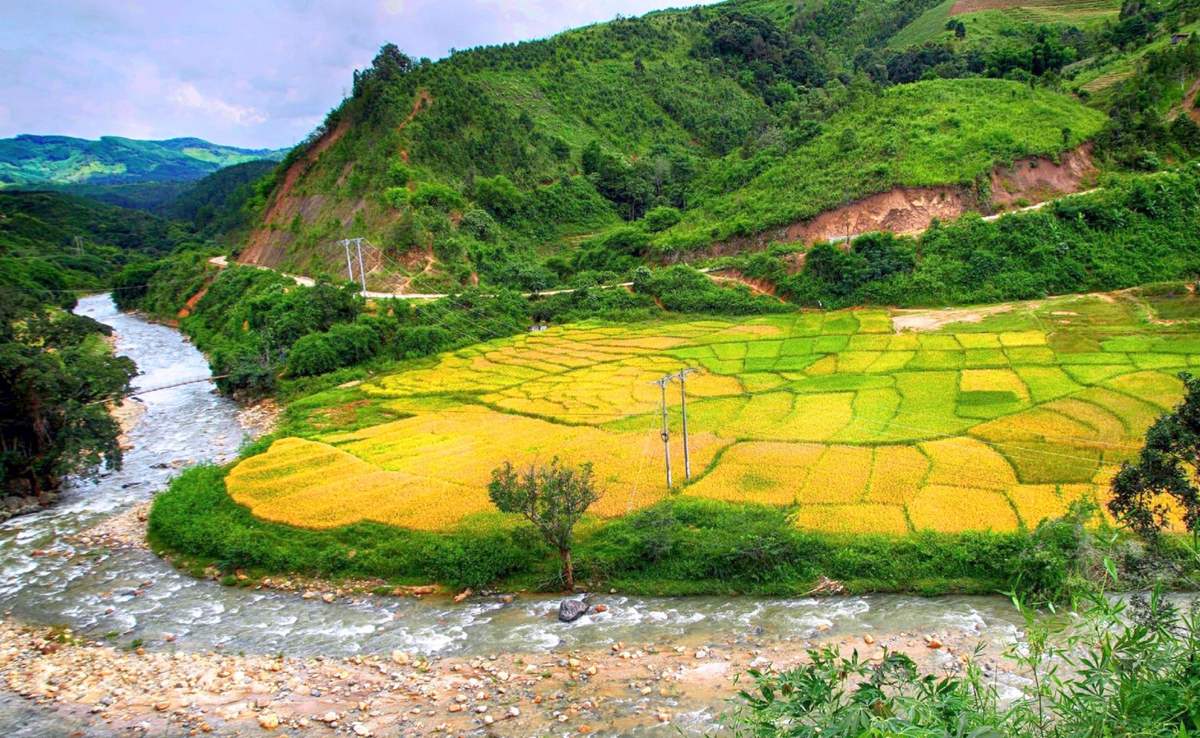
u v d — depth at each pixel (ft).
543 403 197.47
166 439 207.51
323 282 285.02
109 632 110.32
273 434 191.31
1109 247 258.16
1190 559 84.89
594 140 495.41
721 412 177.58
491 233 383.65
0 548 139.74
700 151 526.57
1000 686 80.64
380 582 121.39
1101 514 112.27
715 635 100.99
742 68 624.18
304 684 93.50
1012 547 107.34
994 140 315.37
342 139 444.55
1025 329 215.51
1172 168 293.84
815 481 136.26
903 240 279.69
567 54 597.52
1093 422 148.05
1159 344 189.67
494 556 120.26
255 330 301.02
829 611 105.19
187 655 102.53
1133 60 394.93
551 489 113.70
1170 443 90.48
